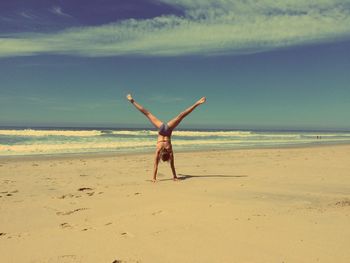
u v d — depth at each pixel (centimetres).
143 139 3703
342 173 1221
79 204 766
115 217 638
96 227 577
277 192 847
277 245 463
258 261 415
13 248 484
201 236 505
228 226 548
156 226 561
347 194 826
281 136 5906
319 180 1051
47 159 1789
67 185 1031
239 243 474
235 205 692
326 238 489
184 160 1791
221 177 1129
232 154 2173
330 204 710
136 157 1931
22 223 624
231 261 418
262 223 562
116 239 506
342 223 562
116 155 2050
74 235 536
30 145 2614
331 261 411
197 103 1088
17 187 1000
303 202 727
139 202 759
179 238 500
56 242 505
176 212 646
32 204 771
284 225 551
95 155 2039
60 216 670
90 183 1068
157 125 1088
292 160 1762
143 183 1037
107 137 4012
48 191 935
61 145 2727
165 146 1073
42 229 583
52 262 431
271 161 1716
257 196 793
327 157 1936
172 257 434
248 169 1380
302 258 421
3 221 636
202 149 2652
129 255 445
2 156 1909
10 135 3853
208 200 745
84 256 447
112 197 827
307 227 539
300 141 4191
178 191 868
